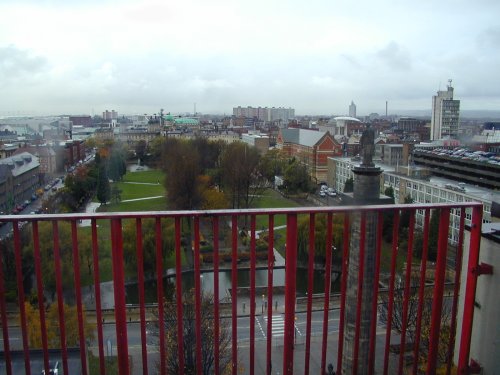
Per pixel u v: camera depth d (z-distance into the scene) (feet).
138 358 120.57
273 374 115.24
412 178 274.16
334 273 197.36
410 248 26.78
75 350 74.43
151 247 189.78
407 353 118.01
